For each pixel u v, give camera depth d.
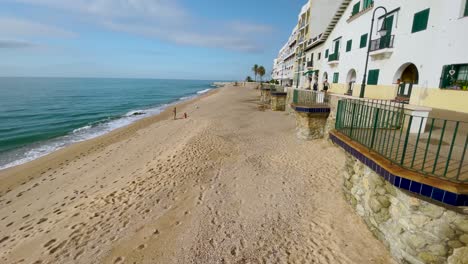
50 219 6.96
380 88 16.72
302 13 43.38
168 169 9.50
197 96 66.94
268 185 7.61
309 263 4.36
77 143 18.20
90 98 58.75
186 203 6.76
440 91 11.71
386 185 4.13
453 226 3.11
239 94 54.41
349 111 6.47
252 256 4.62
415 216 3.45
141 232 5.60
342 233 4.95
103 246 5.24
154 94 77.81
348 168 5.87
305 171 8.53
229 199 6.84
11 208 8.44
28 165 13.60
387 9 15.83
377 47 16.75
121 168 11.29
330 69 26.67
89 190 8.98
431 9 12.29
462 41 10.59
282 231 5.32
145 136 18.47
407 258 3.64
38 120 28.39
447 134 6.96
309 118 11.89
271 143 12.65
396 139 5.72
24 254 5.33
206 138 13.79
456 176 3.17
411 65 15.18
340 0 35.44
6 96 59.59
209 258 4.61
